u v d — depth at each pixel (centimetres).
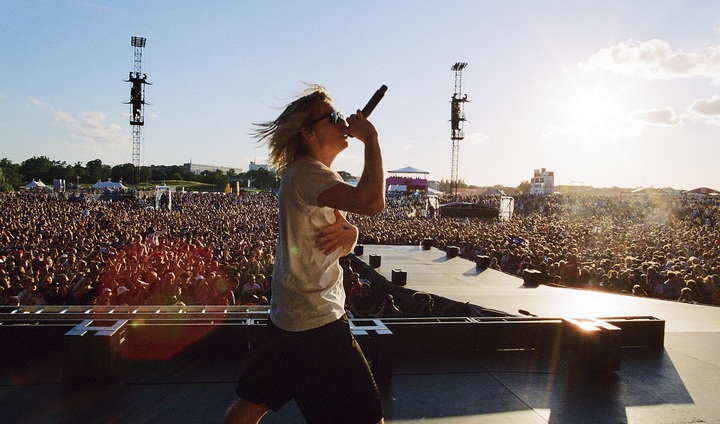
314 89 169
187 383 324
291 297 158
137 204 4662
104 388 314
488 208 4216
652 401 314
